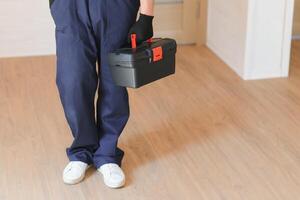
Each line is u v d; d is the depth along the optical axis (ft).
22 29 12.88
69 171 7.65
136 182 7.72
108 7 6.77
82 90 7.11
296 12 14.02
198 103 10.43
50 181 7.75
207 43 13.92
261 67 11.62
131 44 6.91
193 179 7.81
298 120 9.70
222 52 12.87
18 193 7.47
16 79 11.59
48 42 13.15
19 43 13.00
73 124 7.36
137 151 8.59
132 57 6.61
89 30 6.91
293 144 8.83
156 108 10.18
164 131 9.27
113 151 7.76
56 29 6.99
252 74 11.63
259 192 7.49
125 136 9.08
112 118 7.56
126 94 7.50
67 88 7.09
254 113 9.99
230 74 11.96
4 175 7.90
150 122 9.60
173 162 8.27
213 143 8.87
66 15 6.82
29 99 10.55
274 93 10.93
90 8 6.79
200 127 9.43
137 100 10.52
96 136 7.64
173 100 10.55
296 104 10.39
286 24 11.36
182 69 12.23
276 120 9.70
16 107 10.19
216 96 10.76
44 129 9.33
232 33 12.12
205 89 11.11
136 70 6.70
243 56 11.56
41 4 12.75
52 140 8.95
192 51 13.51
